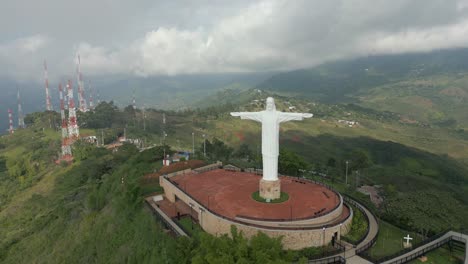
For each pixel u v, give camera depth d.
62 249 69.31
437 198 57.09
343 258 44.03
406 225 55.94
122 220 63.31
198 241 44.75
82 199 90.94
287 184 66.69
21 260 74.75
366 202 68.00
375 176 122.88
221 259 36.88
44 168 157.25
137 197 66.31
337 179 91.38
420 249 48.34
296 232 46.25
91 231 68.69
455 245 50.56
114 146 168.62
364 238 50.88
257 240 39.94
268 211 52.56
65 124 186.88
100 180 100.00
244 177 73.50
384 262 44.53
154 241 50.69
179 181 71.44
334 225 48.75
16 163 168.25
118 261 53.44
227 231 49.34
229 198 59.03
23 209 111.75
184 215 60.78
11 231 97.06
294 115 53.91
